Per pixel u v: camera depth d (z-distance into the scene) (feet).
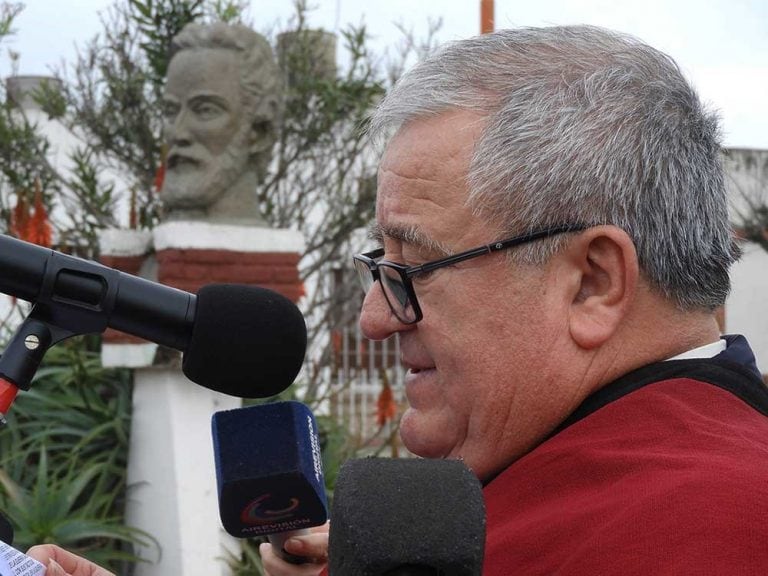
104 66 25.64
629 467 4.41
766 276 34.40
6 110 25.48
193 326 4.68
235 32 17.78
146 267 17.29
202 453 16.40
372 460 3.44
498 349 5.00
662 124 4.94
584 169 4.83
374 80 26.78
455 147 5.04
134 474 17.02
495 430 5.06
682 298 4.95
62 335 4.43
